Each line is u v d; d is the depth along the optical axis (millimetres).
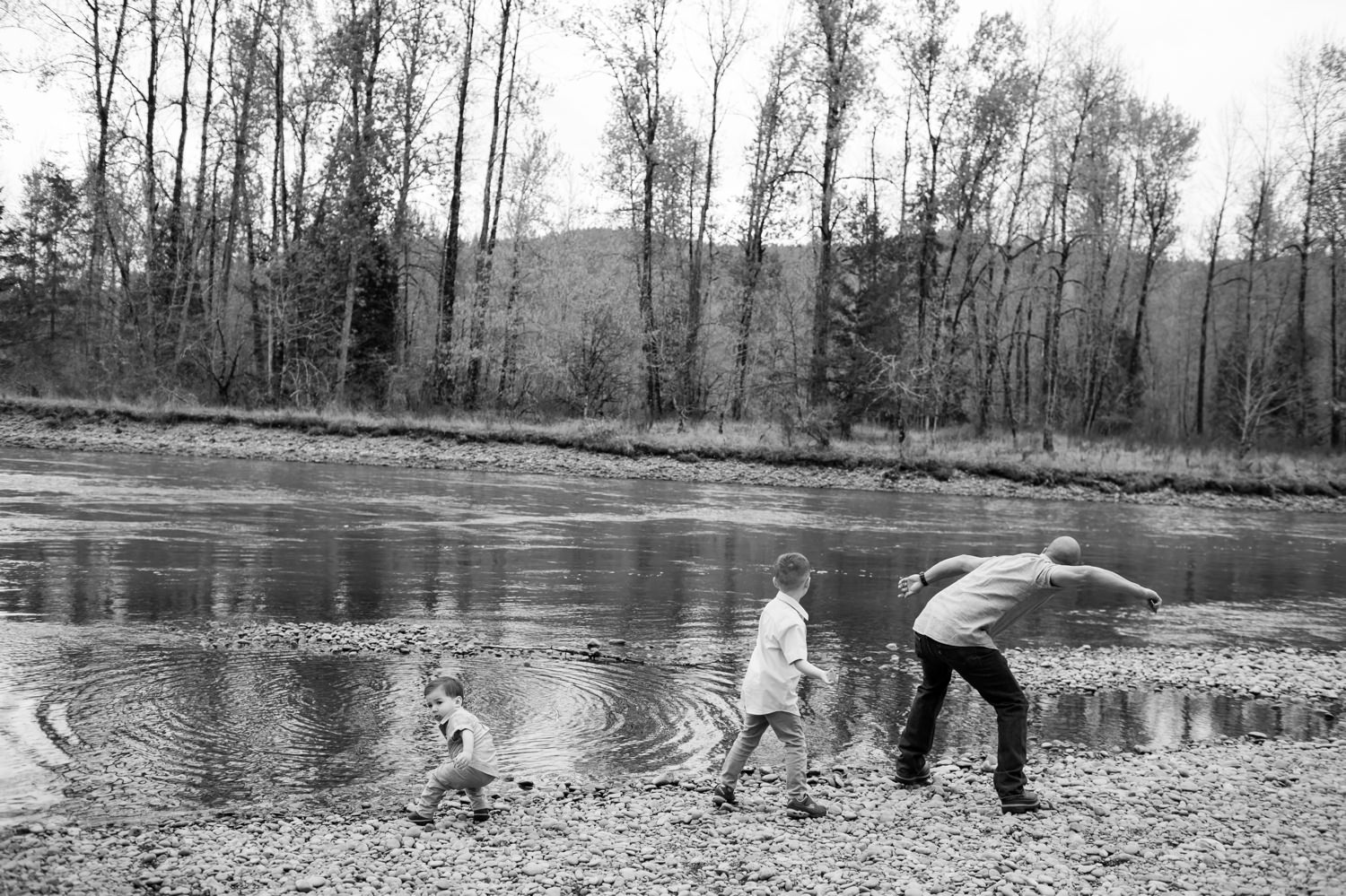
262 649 9422
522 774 6672
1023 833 5895
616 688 8828
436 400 39969
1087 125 39062
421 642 10031
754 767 7051
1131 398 52406
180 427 33719
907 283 41344
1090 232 42406
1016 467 35500
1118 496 34594
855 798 6453
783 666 6090
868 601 13805
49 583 11914
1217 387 56938
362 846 5301
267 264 39000
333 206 38281
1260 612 14625
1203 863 5504
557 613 11938
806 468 34906
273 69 39969
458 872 5004
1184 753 7824
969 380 51594
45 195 51062
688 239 46125
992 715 8625
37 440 31281
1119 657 11258
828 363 37750
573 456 34250
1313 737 8539
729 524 22047
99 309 46188
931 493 33312
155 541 15414
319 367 42406
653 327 41312
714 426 39438
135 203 40062
